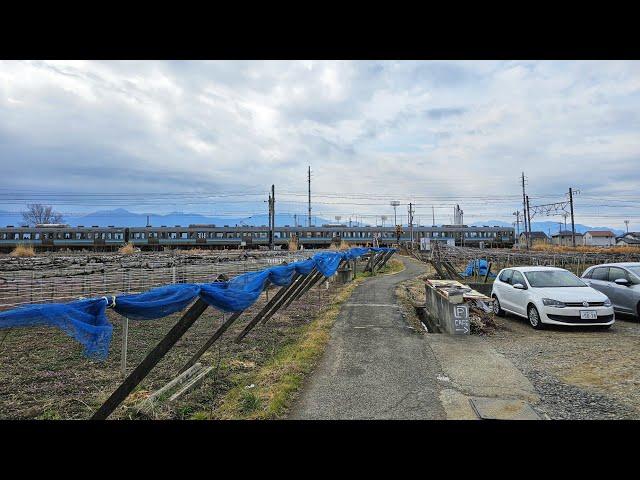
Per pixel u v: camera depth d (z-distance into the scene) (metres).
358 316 10.41
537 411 4.45
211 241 51.25
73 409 4.65
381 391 5.07
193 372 5.72
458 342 7.68
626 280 10.27
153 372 6.00
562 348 7.25
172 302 4.34
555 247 48.81
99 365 6.41
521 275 10.26
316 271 11.59
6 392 5.22
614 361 6.37
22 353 7.16
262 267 20.36
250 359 6.69
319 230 54.84
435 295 10.96
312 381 5.45
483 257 27.58
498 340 7.91
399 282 20.62
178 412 4.49
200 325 9.66
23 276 15.88
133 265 20.95
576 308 8.70
